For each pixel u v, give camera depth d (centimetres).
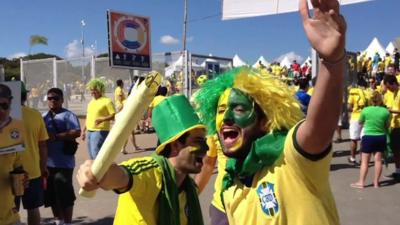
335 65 160
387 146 835
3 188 404
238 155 211
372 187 824
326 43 157
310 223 186
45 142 555
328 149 176
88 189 169
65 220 620
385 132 819
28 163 524
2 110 410
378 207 703
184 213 259
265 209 196
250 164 202
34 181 536
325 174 183
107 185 212
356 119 1026
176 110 251
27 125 523
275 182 193
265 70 223
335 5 157
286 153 187
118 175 215
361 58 2469
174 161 252
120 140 161
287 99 206
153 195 237
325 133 170
